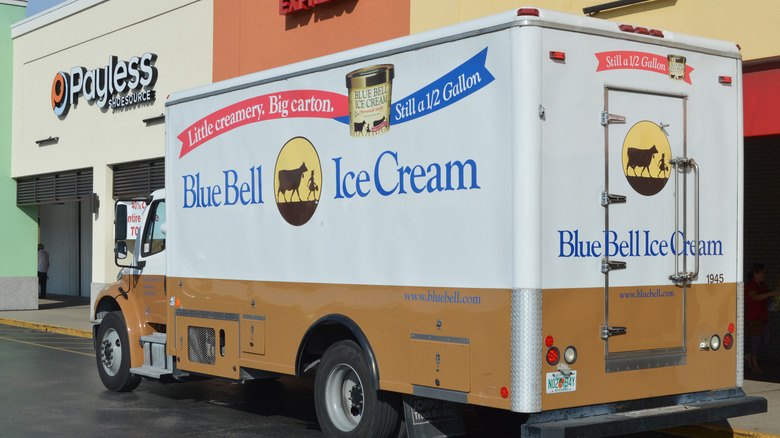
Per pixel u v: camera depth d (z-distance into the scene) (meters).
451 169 6.92
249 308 8.87
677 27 11.16
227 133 9.25
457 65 6.90
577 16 6.72
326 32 16.55
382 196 7.50
